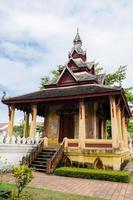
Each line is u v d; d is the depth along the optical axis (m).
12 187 10.08
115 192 10.44
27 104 22.28
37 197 8.90
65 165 17.83
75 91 20.50
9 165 16.30
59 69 28.44
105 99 18.75
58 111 23.62
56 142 22.88
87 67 26.78
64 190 10.52
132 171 16.89
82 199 8.91
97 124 22.47
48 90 24.72
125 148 22.17
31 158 17.34
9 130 21.30
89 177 14.12
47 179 13.34
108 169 16.42
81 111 18.59
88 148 17.45
